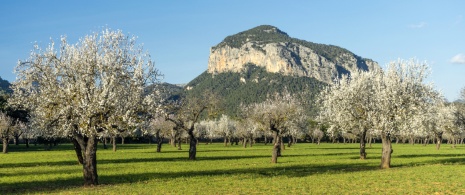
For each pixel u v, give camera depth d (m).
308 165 56.12
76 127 35.34
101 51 34.84
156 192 31.02
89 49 34.31
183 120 70.88
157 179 39.94
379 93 50.41
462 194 29.44
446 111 106.38
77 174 45.16
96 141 35.16
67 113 33.03
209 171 48.16
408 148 124.69
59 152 101.44
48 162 64.44
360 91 52.34
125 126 33.91
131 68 35.69
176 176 42.75
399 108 49.88
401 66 52.25
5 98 110.44
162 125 95.62
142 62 35.78
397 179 37.94
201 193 30.47
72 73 33.88
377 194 29.66
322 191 31.20
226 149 116.12
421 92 51.28
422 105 50.81
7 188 34.38
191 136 70.25
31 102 34.34
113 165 57.66
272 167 53.22
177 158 73.44
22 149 121.94
